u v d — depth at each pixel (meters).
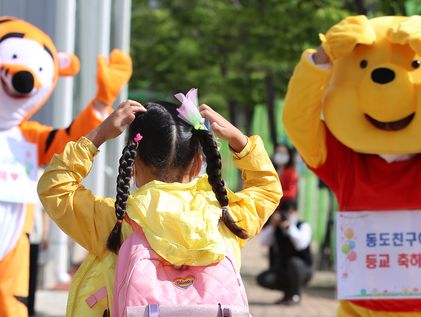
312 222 21.62
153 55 26.34
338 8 14.58
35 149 6.91
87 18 11.66
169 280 3.82
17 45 6.73
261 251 21.06
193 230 3.85
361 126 6.10
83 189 4.14
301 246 12.27
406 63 6.02
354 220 6.21
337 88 6.21
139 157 4.12
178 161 4.10
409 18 6.09
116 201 3.95
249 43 18.92
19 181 6.68
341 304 6.38
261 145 4.31
